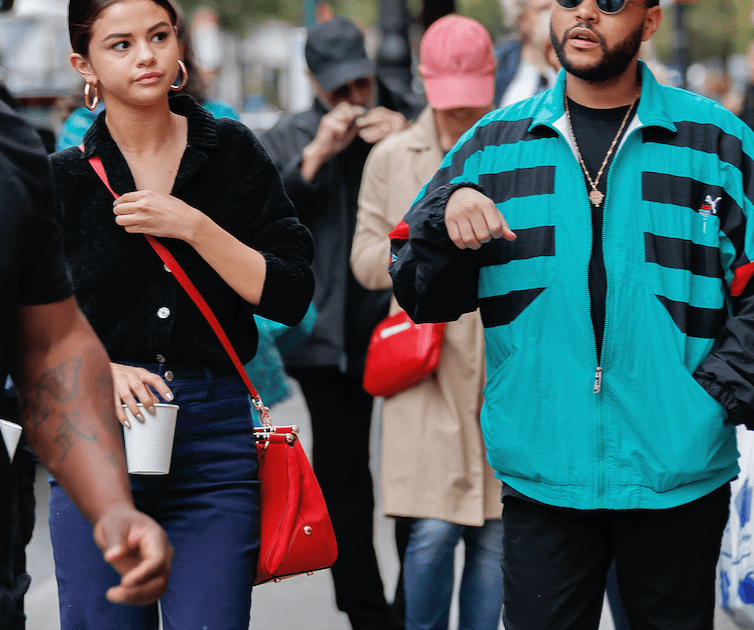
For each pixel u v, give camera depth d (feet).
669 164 17.66
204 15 123.03
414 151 26.18
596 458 17.53
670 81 47.73
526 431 17.79
